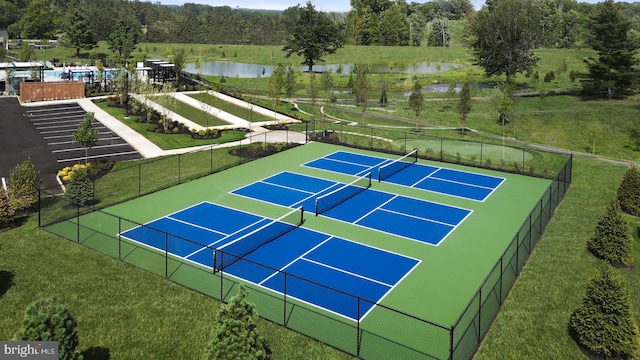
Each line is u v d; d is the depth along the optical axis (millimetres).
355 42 140625
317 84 74500
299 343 18469
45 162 40562
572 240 27375
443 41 148500
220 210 31875
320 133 51156
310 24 91562
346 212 31797
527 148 47469
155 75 80312
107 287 22250
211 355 15297
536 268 24312
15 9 164250
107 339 18703
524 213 31750
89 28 109875
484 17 78938
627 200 31750
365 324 19766
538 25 78312
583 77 69812
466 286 22906
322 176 38938
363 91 58375
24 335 13930
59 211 30641
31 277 22906
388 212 31891
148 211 31391
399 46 135625
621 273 24188
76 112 58656
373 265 24922
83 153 43094
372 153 45312
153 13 188125
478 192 35625
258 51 132250
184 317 20156
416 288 22734
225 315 15711
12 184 31344
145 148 45062
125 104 62781
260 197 34250
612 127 55000
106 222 29469
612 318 17797
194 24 156875
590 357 17938
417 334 19031
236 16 179250
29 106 61375
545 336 19000
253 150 44281
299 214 31375
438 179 38406
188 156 42781
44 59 103625
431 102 69750
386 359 17484
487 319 19672
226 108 62938
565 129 55906
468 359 17500
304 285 22828
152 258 25125
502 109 57000
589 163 42469
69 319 14711
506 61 77062
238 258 23844
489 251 26516
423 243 27484
